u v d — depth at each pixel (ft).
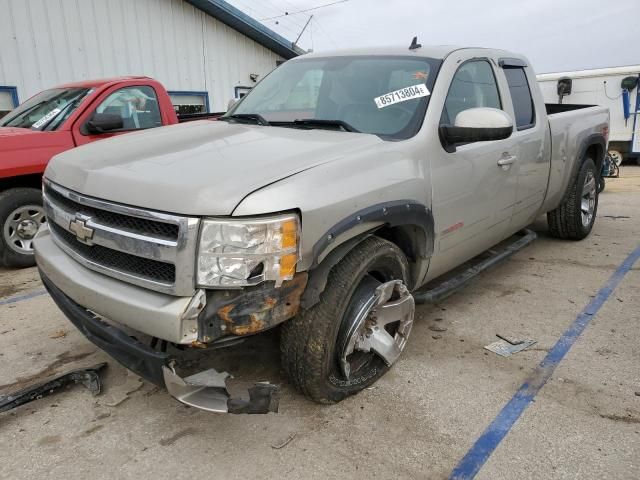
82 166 9.06
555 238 19.90
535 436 8.64
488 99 13.03
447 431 8.79
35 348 11.85
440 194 10.58
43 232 10.45
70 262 9.04
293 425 8.95
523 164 13.85
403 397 9.73
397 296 10.05
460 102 11.76
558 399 9.65
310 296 8.15
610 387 10.02
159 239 7.39
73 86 20.65
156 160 8.66
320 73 12.62
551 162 15.72
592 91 45.37
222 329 7.29
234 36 47.19
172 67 43.27
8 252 17.61
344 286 8.62
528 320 12.93
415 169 9.89
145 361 7.68
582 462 8.04
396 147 9.81
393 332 10.45
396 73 11.71
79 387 10.21
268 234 7.27
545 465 8.00
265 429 8.86
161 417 9.27
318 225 7.84
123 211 7.77
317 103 11.90
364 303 9.09
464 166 11.27
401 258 9.96
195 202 7.18
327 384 9.02
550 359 11.08
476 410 9.35
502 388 10.02
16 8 34.60
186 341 7.15
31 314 13.82
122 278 7.96
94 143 10.61
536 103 15.14
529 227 21.49
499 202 13.00
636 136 44.65
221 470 7.94
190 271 7.15
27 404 9.66
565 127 16.55
